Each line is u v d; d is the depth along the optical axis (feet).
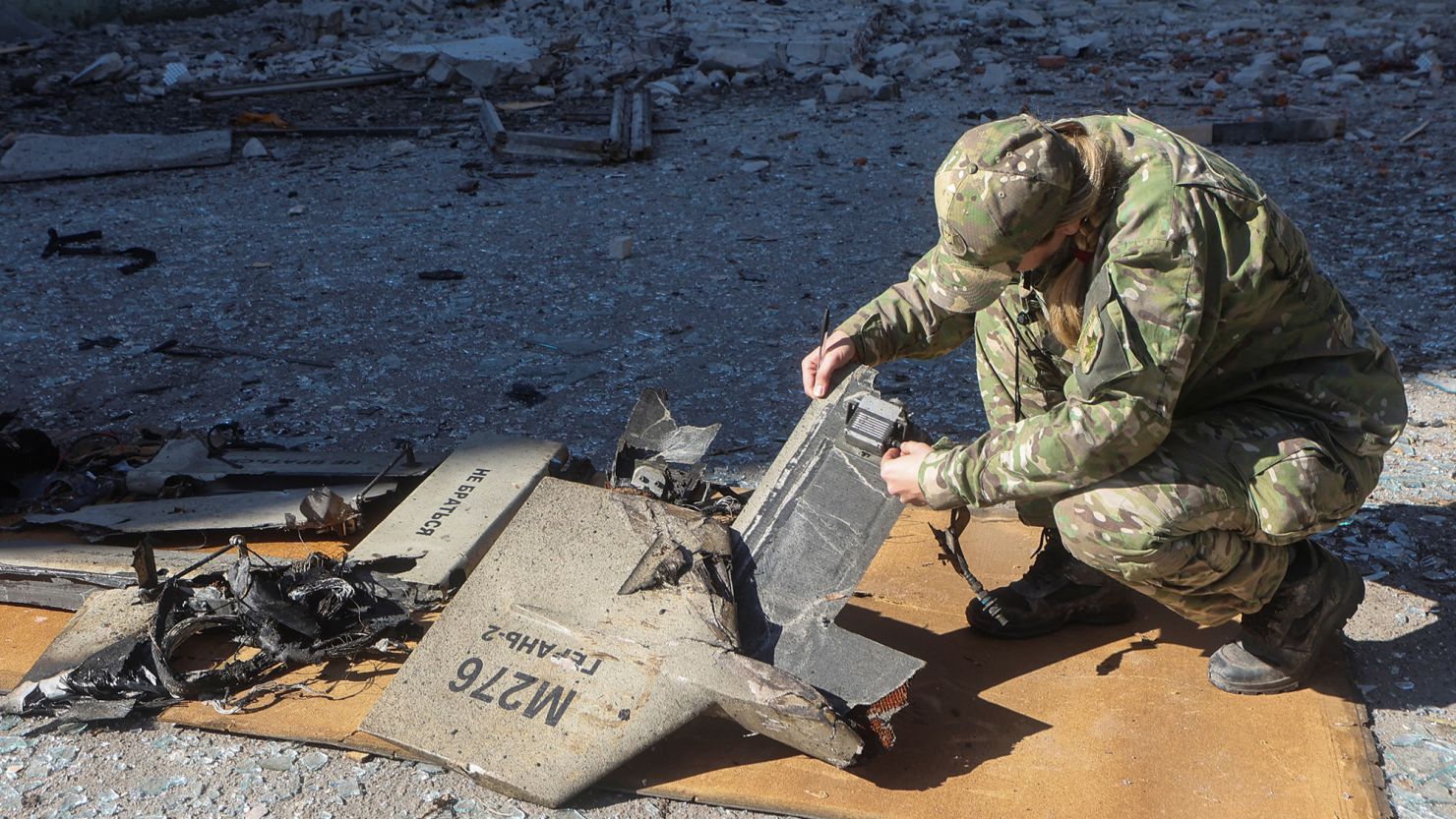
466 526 9.27
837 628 7.42
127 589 8.68
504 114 29.04
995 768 7.13
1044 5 41.39
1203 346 6.46
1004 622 8.02
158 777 7.18
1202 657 8.21
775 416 12.81
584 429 12.64
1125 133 6.47
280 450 11.39
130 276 18.12
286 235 20.17
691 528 8.08
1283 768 7.06
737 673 6.97
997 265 6.56
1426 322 14.96
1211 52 34.73
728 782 7.02
